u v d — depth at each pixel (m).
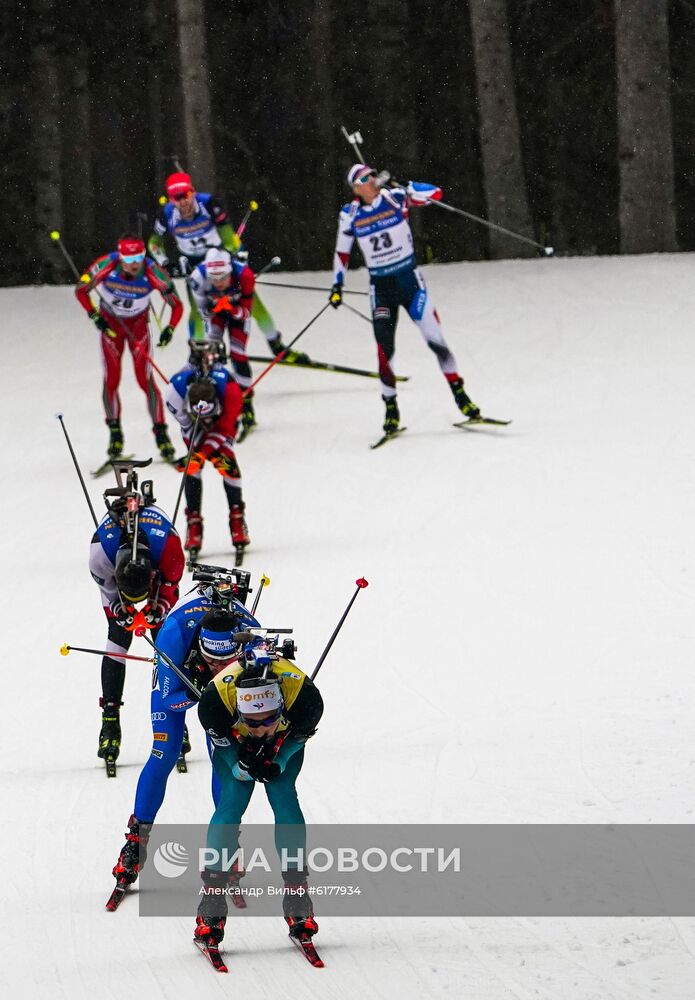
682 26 84.00
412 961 16.72
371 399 49.88
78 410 50.78
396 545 35.44
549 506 37.19
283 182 86.31
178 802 22.34
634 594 30.55
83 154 83.31
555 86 86.69
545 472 39.97
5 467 44.94
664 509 36.00
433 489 39.50
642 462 40.03
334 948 17.20
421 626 29.98
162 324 61.97
